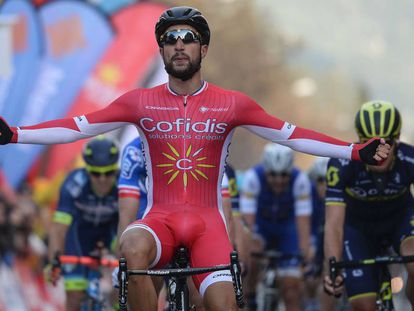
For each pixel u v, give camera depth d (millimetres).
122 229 12734
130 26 33812
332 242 12883
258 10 67625
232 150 64562
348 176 13102
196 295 11000
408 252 13289
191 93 10492
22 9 33156
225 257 9977
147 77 33719
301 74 80000
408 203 13734
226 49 63156
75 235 16875
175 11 10352
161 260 10047
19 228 26109
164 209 10383
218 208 10570
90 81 33438
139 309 9531
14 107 32781
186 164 10398
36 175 30859
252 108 10453
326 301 18812
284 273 20031
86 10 33531
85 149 15852
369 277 13086
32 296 25641
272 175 20516
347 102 88062
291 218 21516
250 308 20766
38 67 33219
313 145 10289
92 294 15734
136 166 12914
